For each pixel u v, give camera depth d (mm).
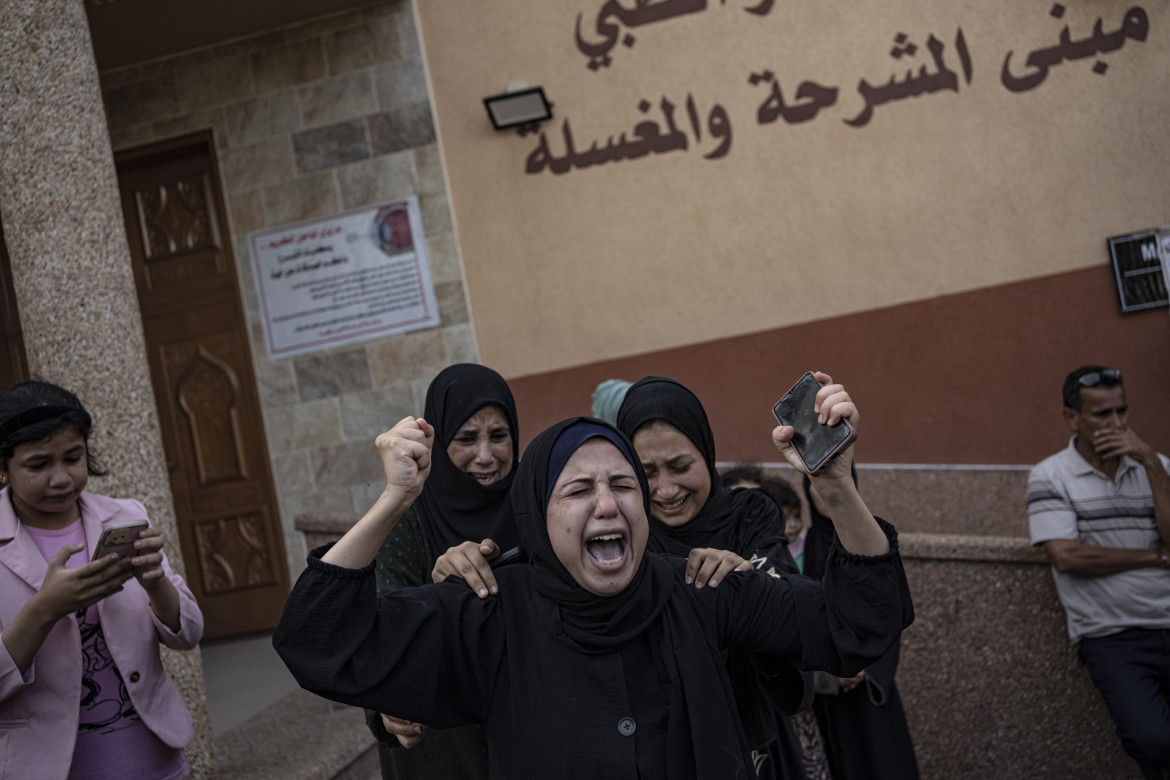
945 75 5918
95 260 3340
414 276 6406
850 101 6047
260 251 6527
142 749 2518
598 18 6340
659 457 2381
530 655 1731
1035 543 3994
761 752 2391
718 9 6203
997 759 4199
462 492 2562
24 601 2402
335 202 6445
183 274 6742
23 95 3287
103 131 3461
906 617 1696
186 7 5875
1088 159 5738
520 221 6410
